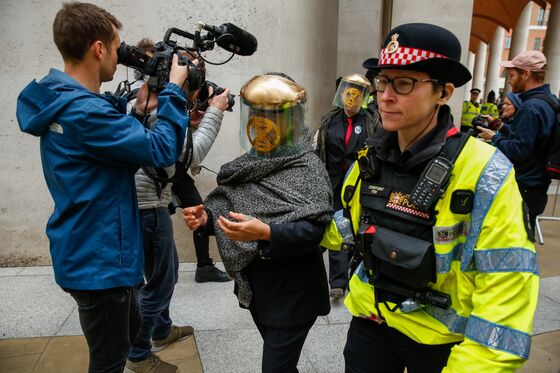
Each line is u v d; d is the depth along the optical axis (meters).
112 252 1.45
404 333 1.24
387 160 1.20
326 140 3.58
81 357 2.43
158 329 2.51
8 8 3.37
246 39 1.91
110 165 1.45
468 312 1.11
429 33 1.03
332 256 3.26
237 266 1.55
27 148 3.57
